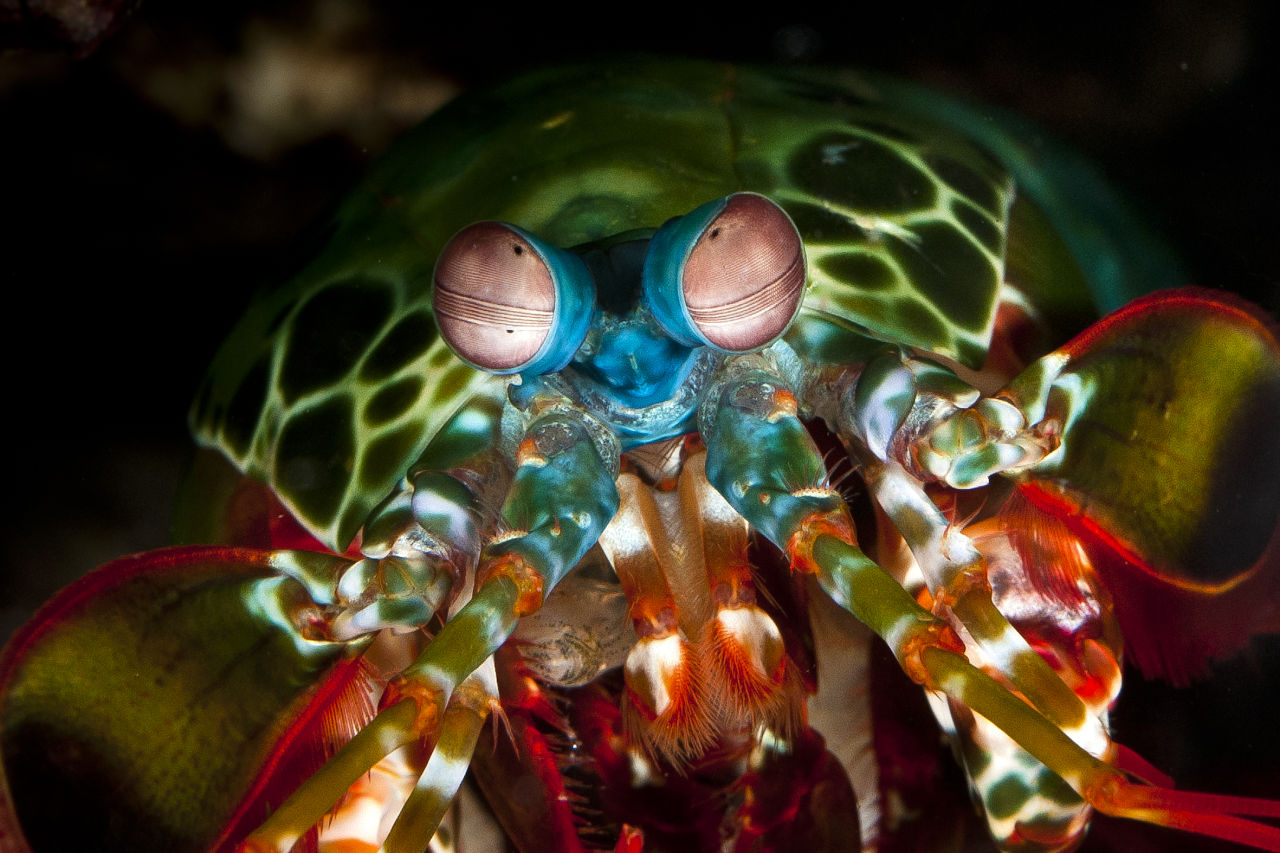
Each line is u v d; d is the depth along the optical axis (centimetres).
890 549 19
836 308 19
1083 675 19
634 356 18
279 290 22
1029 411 18
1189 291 18
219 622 18
